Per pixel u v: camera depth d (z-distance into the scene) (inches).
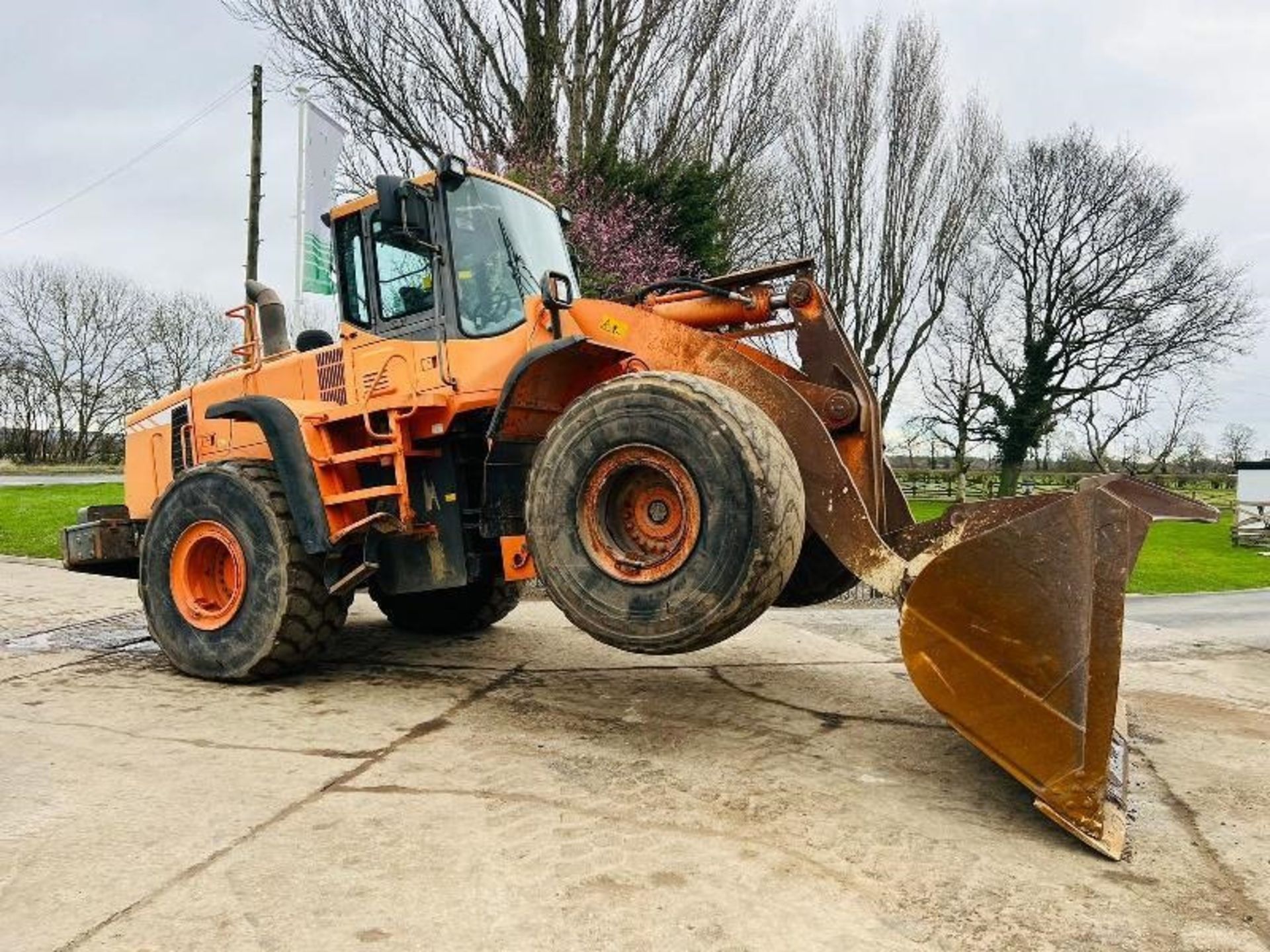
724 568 128.3
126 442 243.0
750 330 170.6
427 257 169.3
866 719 158.4
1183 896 95.3
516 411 151.3
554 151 512.7
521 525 160.6
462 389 164.1
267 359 203.3
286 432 172.2
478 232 172.7
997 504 154.8
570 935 82.7
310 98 395.9
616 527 142.9
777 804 116.0
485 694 171.5
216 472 177.8
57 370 1625.2
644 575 135.6
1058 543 112.9
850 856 101.5
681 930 84.2
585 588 139.3
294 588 170.6
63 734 140.5
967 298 1197.1
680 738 143.6
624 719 155.2
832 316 161.3
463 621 233.6
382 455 170.1
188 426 219.8
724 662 205.6
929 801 119.3
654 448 135.0
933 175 848.9
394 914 85.8
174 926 82.9
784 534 128.6
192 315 1740.9
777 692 176.7
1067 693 111.1
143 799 112.5
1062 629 112.0
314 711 156.7
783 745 141.4
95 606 268.4
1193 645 264.7
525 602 303.6
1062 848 106.5
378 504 178.9
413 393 169.0
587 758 132.3
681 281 171.9
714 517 129.4
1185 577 487.2
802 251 803.4
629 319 158.7
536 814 110.4
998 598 115.5
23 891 88.8
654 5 537.3
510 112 534.0
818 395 156.2
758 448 129.2
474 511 171.6
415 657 207.0
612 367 160.6
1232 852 107.3
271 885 90.7
